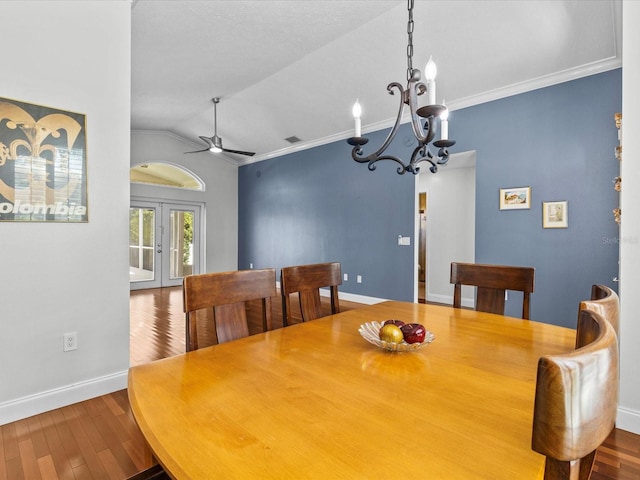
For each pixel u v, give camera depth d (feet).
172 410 2.61
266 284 5.46
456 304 6.63
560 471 1.38
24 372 6.84
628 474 5.27
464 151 13.88
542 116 11.91
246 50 12.45
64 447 5.96
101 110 7.77
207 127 21.31
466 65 11.76
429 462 1.99
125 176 8.16
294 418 2.49
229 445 2.16
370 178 17.72
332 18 10.53
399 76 13.08
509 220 12.67
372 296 17.67
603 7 8.75
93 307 7.70
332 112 16.80
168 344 11.45
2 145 6.56
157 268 23.44
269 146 22.48
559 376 1.34
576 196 11.25
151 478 2.76
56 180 7.17
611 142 10.62
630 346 6.25
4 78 6.56
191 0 9.69
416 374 3.29
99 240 7.77
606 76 10.67
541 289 11.96
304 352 3.91
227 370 3.39
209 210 25.22
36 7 6.91
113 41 7.96
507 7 9.34
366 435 2.27
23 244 6.81
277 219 23.27
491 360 3.65
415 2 9.46
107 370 7.90
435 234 19.03
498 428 2.36
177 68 13.80
